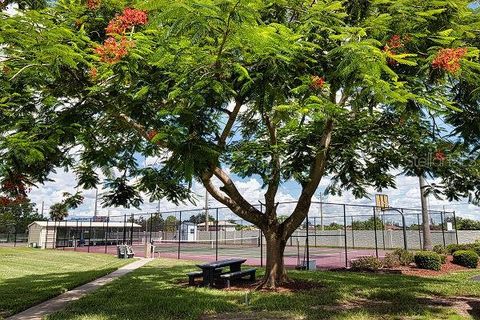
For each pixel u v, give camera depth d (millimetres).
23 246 43125
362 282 12812
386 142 12703
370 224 37938
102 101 8336
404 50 6867
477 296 10586
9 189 7684
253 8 5246
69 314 8680
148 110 8258
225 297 10266
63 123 7965
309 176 11812
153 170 11359
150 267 19109
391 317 7969
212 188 11055
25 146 6773
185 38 6016
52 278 15234
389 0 7043
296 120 7492
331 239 40031
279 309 8812
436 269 16859
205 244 46281
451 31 6867
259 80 6375
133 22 6730
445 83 7652
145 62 7215
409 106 7531
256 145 12492
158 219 40375
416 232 34156
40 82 7824
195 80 6742
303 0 7105
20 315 8961
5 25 6668
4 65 7160
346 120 11430
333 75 6488
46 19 6992
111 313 8680
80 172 12070
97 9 8375
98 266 20453
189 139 6871
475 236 34156
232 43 6043
